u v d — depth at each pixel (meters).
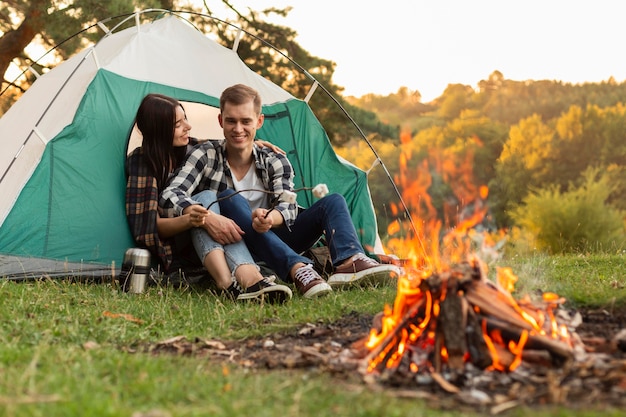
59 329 4.01
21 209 5.53
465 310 3.18
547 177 45.03
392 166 47.03
